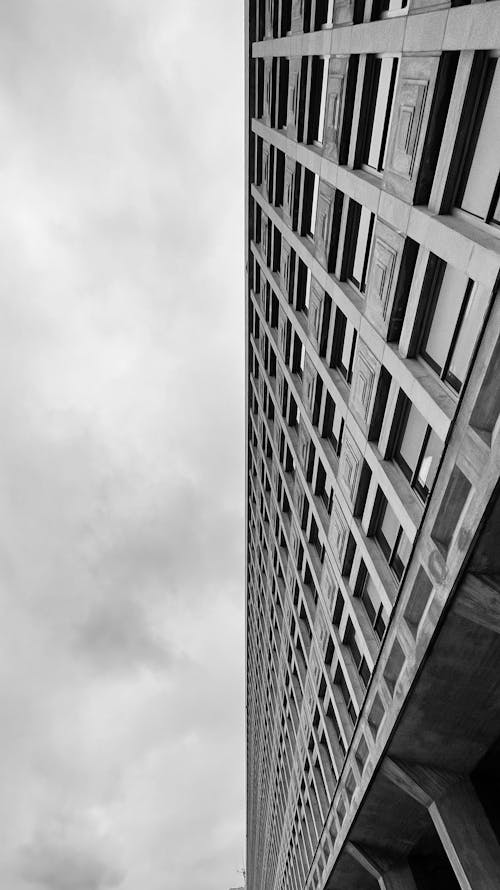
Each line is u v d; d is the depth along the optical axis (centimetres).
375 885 2336
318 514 2148
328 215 1573
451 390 1052
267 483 3534
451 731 1349
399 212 1098
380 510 1556
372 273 1285
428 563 1109
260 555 4078
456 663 1145
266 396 3103
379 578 1517
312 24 1596
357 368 1465
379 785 1589
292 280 2170
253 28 2252
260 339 3066
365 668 1911
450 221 945
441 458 1013
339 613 2106
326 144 1520
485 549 944
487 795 1443
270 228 2486
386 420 1366
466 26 816
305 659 2909
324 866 2520
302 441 2309
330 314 1738
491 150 845
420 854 1959
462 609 1032
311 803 3025
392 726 1360
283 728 3872
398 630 1293
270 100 2147
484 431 902
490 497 865
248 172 2709
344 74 1333
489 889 1265
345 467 1695
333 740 2380
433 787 1458
